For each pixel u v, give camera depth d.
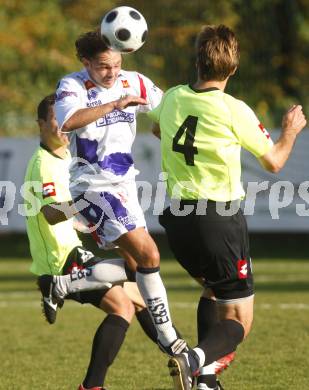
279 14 79.56
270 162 17.41
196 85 17.89
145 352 25.36
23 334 29.19
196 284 43.69
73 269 19.34
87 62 18.67
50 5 79.31
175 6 80.50
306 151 55.41
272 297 36.88
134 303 19.95
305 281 43.59
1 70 75.88
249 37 79.56
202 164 17.30
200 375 18.05
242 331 17.41
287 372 21.78
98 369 18.75
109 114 18.62
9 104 75.44
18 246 68.75
